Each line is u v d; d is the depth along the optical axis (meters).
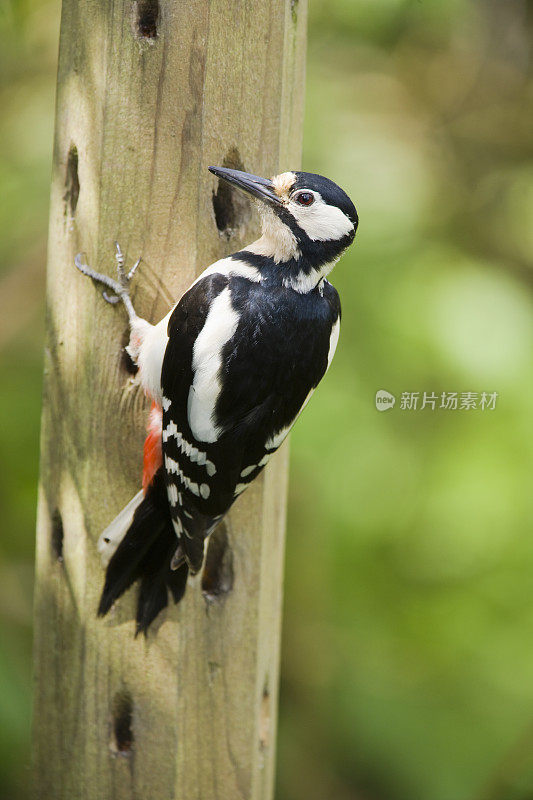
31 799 5.87
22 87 9.41
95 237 5.43
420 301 8.45
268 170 5.44
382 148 9.37
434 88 10.41
